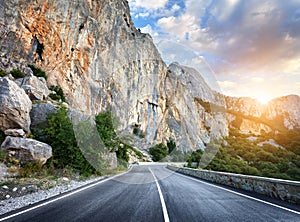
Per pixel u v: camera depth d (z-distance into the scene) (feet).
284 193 13.94
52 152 29.09
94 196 14.58
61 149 29.60
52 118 31.42
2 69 59.98
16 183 18.80
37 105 34.96
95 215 9.61
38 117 33.73
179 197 14.46
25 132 29.86
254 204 12.62
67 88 67.67
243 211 10.78
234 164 55.98
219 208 11.36
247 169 61.62
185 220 8.93
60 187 18.98
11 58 67.00
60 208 10.98
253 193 16.94
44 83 62.49
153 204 12.01
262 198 14.71
